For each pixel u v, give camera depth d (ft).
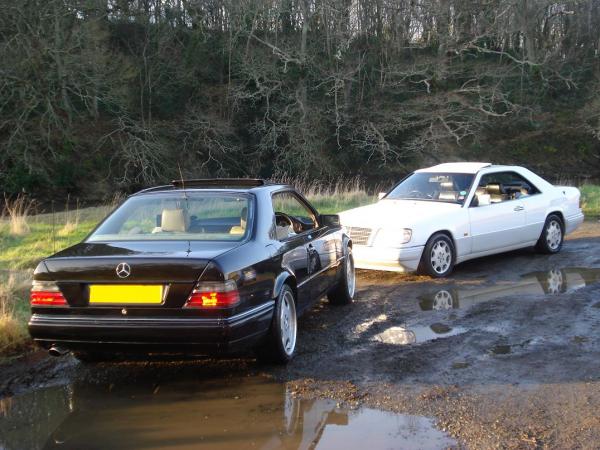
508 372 16.11
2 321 19.51
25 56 92.53
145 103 125.70
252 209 17.57
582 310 22.12
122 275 14.80
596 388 14.84
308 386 15.51
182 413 14.02
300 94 121.29
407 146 130.93
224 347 14.78
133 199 18.65
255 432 12.92
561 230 34.73
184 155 123.03
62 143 110.01
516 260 32.91
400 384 15.47
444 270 29.04
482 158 139.74
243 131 130.52
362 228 28.76
